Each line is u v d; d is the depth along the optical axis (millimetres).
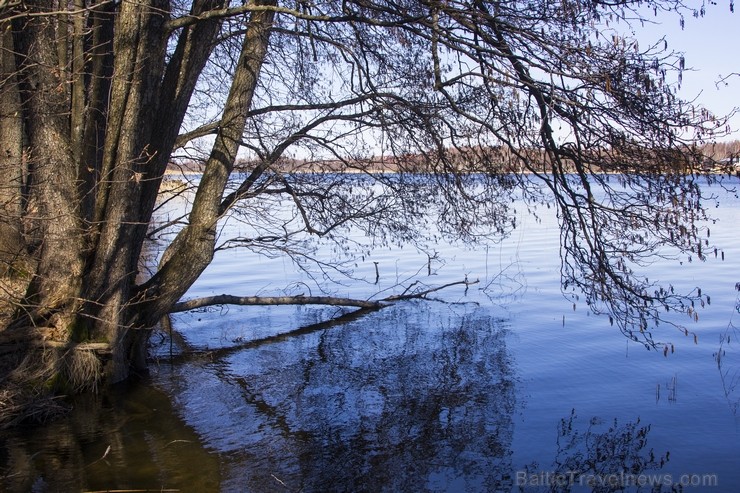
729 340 10320
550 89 6891
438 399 7898
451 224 9766
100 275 7953
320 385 8508
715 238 23156
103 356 8164
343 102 9547
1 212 7434
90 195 8211
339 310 13102
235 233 23766
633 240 7168
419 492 5578
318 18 7043
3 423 6984
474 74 7254
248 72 8680
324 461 6199
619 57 6609
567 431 6863
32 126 7719
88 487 5629
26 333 7586
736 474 5848
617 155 6914
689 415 7270
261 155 9750
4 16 7465
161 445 6559
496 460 6199
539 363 9328
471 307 13227
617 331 11016
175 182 9836
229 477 5852
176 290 8758
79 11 5965
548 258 19469
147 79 7785
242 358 9844
